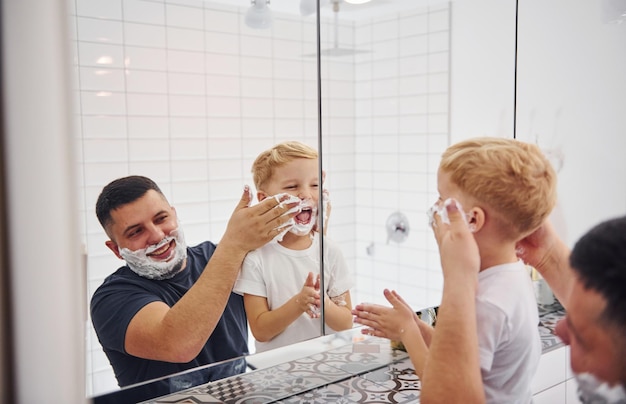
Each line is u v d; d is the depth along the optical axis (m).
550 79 1.33
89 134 0.88
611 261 1.26
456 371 1.22
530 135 1.32
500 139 1.28
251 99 1.04
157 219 0.95
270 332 1.08
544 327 1.32
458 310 1.24
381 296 1.21
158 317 0.96
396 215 1.21
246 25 1.02
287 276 1.10
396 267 1.22
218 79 1.00
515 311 1.27
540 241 1.29
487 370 1.25
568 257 1.30
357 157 1.17
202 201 1.00
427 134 1.23
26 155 0.66
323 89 1.12
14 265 0.67
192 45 0.97
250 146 1.04
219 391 1.03
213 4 0.99
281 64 1.07
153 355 0.96
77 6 0.86
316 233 1.13
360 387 1.16
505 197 1.26
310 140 1.11
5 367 0.67
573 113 1.34
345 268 1.17
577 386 1.28
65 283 0.67
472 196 1.25
